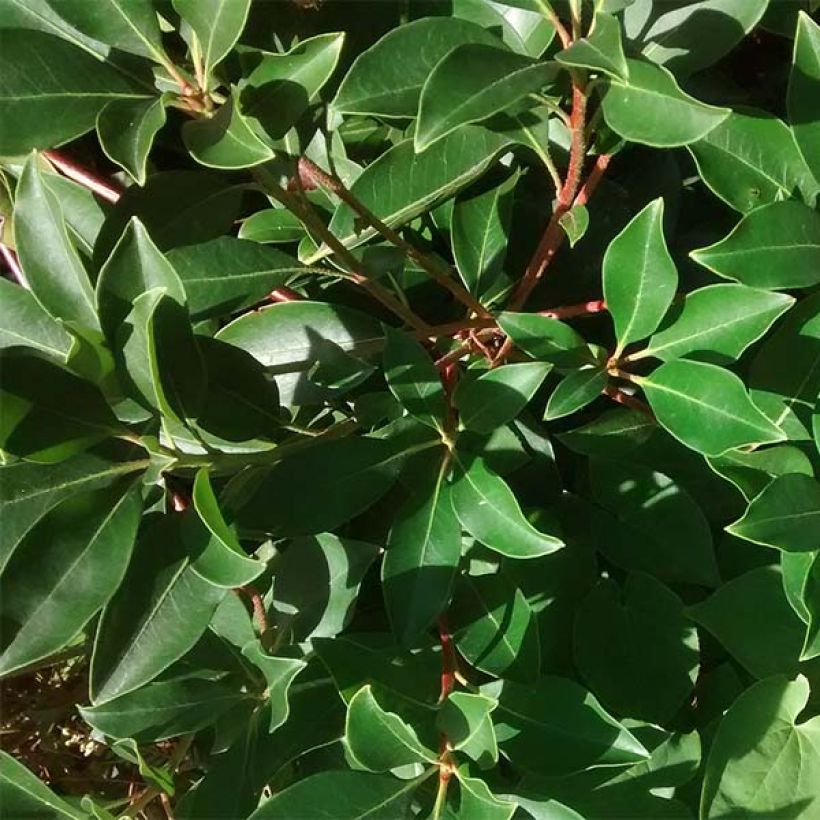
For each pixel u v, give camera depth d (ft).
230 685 1.34
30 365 1.06
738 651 1.39
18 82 1.10
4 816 1.35
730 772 1.37
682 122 1.13
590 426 1.45
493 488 1.23
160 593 1.13
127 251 1.09
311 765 1.46
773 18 1.46
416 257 1.40
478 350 1.45
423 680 1.31
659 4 1.39
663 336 1.31
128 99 1.14
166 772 1.44
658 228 1.22
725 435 1.22
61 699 1.92
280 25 1.45
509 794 1.33
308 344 1.45
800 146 1.28
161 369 1.10
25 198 1.15
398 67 1.25
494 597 1.35
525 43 1.39
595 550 1.47
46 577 1.06
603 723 1.29
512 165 1.60
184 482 1.51
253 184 1.30
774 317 1.24
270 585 1.48
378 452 1.26
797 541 1.23
